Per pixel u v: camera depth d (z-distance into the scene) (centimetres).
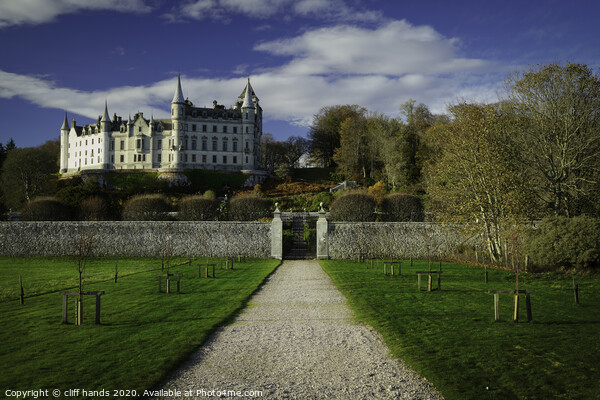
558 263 2161
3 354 914
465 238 3250
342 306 1430
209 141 10169
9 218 5206
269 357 892
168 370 811
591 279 1936
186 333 1068
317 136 11706
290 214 5184
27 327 1151
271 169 12225
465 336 1006
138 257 3441
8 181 7106
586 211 2920
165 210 5188
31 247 3553
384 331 1068
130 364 841
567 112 2808
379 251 3362
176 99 9938
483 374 773
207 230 3497
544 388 711
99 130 10531
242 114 10431
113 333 1075
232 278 2197
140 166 10012
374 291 1694
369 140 9300
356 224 3409
